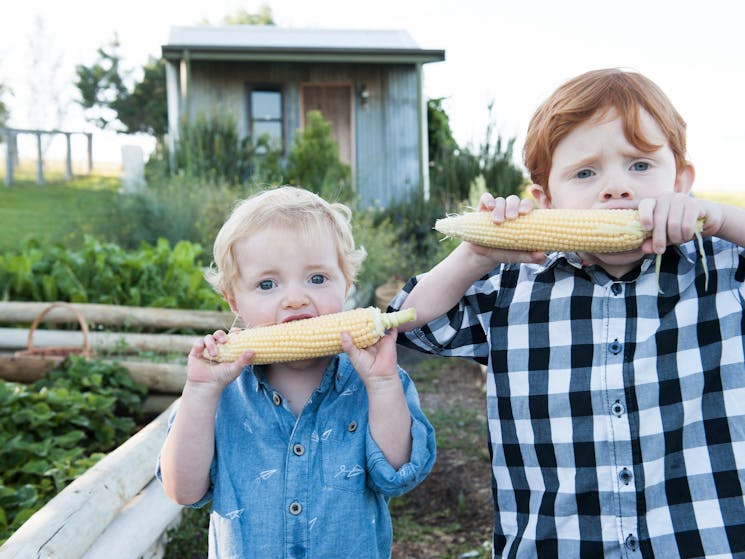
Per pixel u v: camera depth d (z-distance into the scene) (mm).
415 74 15000
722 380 1769
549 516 1827
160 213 9492
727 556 1683
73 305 5695
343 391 1924
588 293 1906
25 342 5758
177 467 1808
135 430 4852
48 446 3865
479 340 2031
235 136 12828
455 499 4301
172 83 14555
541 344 1919
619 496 1773
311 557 1804
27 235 12148
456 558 3629
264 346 1771
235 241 1907
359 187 14914
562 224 1707
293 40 15445
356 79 14938
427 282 1952
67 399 4387
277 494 1820
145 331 6207
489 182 13664
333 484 1830
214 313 5996
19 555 2262
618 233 1674
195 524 3504
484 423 5672
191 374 1791
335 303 1907
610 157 1813
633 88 1808
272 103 14992
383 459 1820
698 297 1833
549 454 1858
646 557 1735
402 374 2072
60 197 17797
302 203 1945
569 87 1876
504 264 2031
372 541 1852
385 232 11203
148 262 6910
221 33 15758
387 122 15008
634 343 1835
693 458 1746
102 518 2725
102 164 23344
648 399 1795
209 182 11141
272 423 1877
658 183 1818
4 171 21375
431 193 13742
